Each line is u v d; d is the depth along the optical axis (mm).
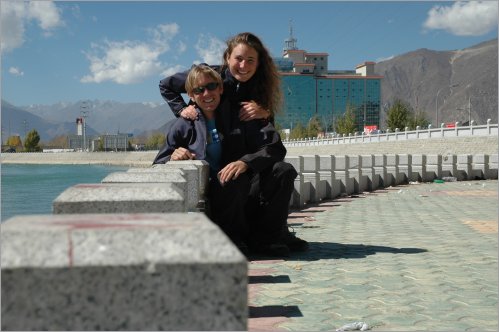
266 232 6758
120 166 134875
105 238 1671
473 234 9148
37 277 1599
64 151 174375
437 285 5398
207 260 1645
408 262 6574
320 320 4195
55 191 48750
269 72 6496
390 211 13039
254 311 4445
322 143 81938
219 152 6344
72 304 1609
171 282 1636
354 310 4488
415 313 4426
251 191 6629
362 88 195250
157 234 1694
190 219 1932
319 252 7246
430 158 26172
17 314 1592
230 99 6473
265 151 6133
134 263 1626
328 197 16547
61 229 1703
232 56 6359
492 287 5316
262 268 6098
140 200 2693
